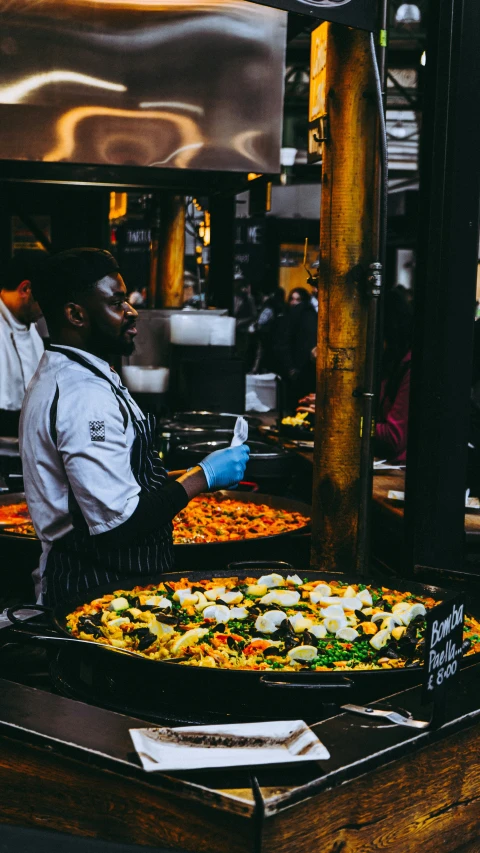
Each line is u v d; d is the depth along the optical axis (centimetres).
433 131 232
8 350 412
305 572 214
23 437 210
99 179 396
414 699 145
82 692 158
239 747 124
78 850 114
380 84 219
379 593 201
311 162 271
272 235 1421
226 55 307
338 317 241
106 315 208
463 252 235
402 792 131
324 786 118
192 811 117
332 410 245
